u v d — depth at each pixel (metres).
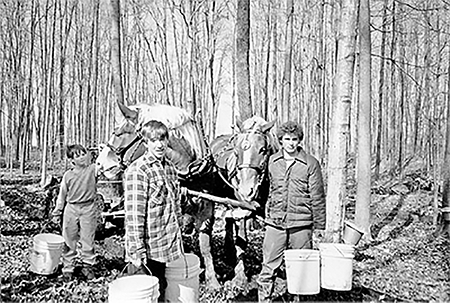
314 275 4.54
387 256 8.68
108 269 6.81
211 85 28.08
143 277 3.74
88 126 23.73
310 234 4.87
